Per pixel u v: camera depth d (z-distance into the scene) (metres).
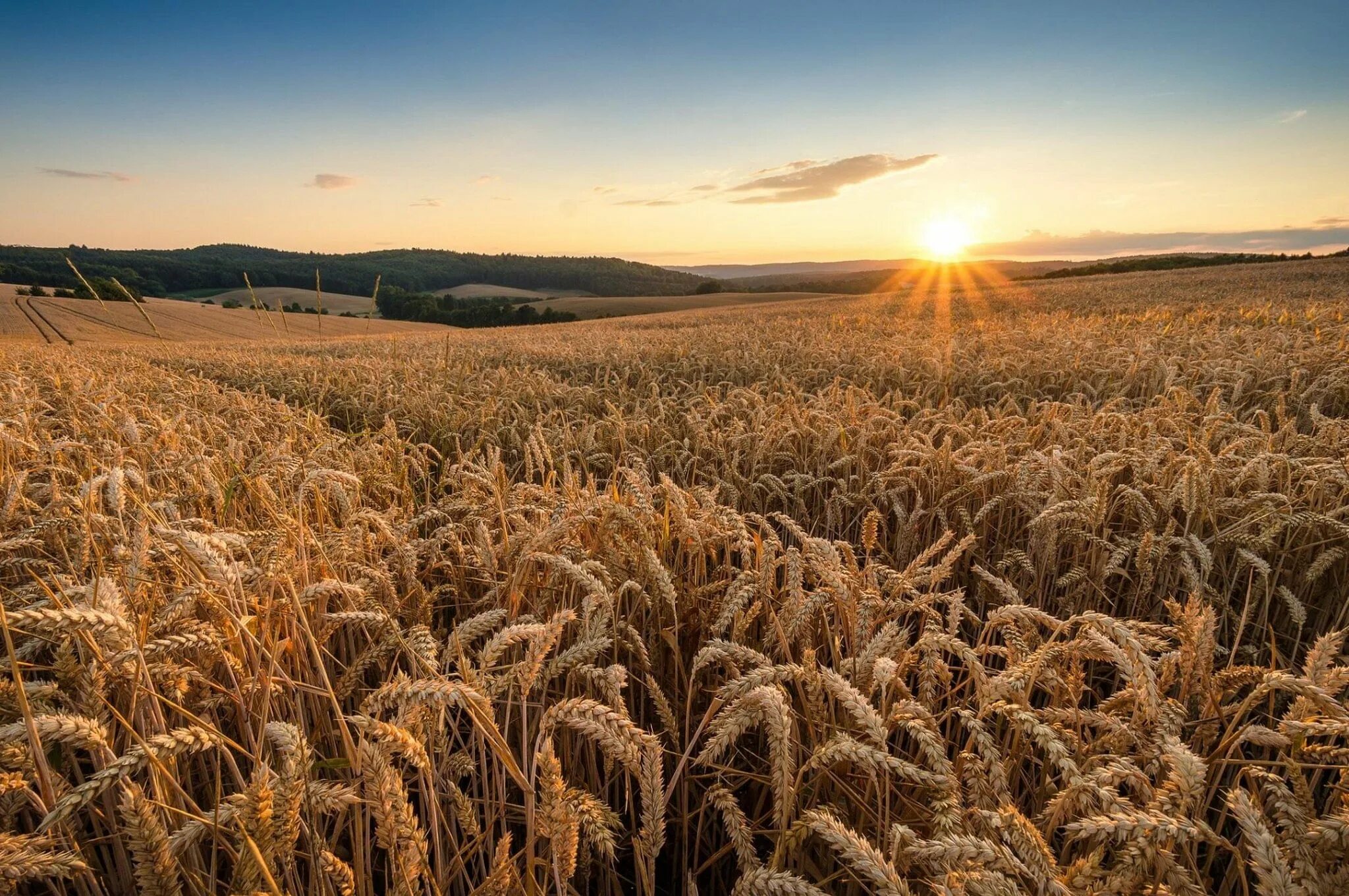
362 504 3.55
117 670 1.51
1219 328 14.77
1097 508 2.95
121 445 3.94
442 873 1.61
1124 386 7.52
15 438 3.29
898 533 3.68
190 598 1.61
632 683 2.44
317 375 11.39
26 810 1.81
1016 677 1.62
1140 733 1.56
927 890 1.58
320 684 2.13
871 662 1.76
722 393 9.30
